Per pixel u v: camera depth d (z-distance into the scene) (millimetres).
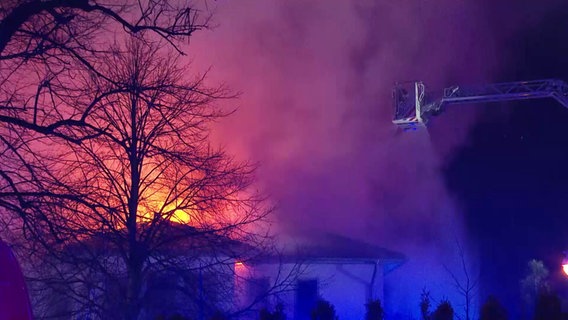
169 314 10992
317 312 7414
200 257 10922
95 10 7277
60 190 8414
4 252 3193
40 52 6668
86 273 9727
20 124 6641
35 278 9023
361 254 17406
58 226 7238
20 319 3125
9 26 6504
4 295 3094
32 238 7340
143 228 9695
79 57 6895
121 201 9195
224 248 10570
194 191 10016
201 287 10555
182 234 9789
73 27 7160
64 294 9016
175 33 7145
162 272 10078
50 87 7078
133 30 7031
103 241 9312
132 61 9875
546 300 6504
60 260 8109
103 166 9383
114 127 9438
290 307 16031
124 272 9695
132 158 9445
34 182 7086
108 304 9336
